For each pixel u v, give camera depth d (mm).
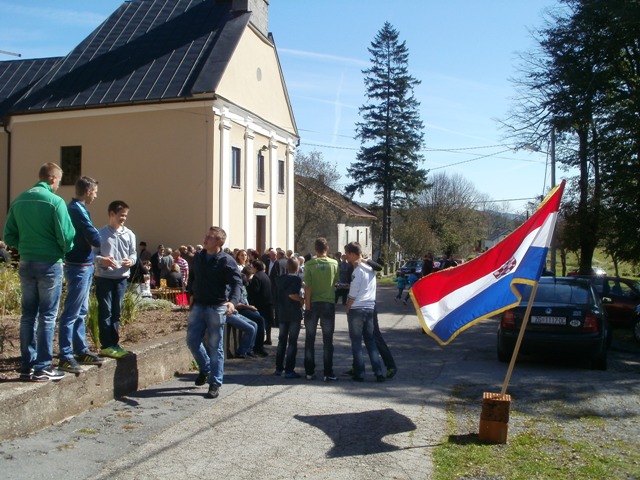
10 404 5383
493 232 80500
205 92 21031
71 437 5633
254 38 24781
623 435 6340
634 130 20766
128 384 7238
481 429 5969
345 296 21078
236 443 5730
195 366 9023
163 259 18188
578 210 23844
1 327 7805
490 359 10930
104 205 22312
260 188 25641
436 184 64312
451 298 6523
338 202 47781
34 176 23141
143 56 23875
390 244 53062
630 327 16578
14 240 5996
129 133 22109
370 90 49469
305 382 8508
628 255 22484
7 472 4754
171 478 4840
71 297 6367
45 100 23016
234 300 7359
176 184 21594
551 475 5090
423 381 8836
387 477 4984
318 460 5352
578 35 22953
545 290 10758
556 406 7508
